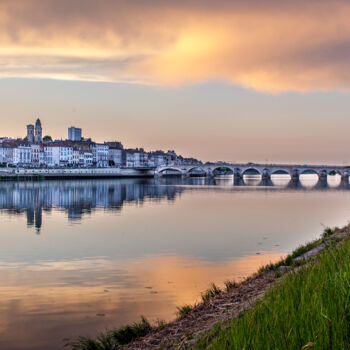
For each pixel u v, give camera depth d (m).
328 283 11.56
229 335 9.29
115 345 14.80
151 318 20.38
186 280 28.89
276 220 68.38
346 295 10.10
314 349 7.82
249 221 67.25
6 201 103.50
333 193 141.12
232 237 50.62
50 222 66.75
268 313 10.37
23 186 167.12
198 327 14.55
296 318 9.37
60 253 41.00
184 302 23.28
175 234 53.47
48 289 27.12
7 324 20.08
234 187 180.00
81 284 28.38
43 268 34.12
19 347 17.28
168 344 12.92
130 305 22.95
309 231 55.69
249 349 8.30
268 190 158.12
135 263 35.75
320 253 21.28
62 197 116.81
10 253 41.03
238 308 15.74
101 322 20.19
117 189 156.25
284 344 8.17
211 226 61.16
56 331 19.09
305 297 10.77
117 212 81.56
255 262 35.47
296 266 23.19
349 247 17.75
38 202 101.69
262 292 17.77
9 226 62.12
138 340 14.77
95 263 36.00
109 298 24.59
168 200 110.00
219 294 19.97
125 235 52.78
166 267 33.78
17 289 27.22
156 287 27.00
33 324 20.08
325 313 9.25
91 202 102.88
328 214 77.69
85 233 54.84
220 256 38.59
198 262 35.81
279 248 42.78
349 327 8.69
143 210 85.38
